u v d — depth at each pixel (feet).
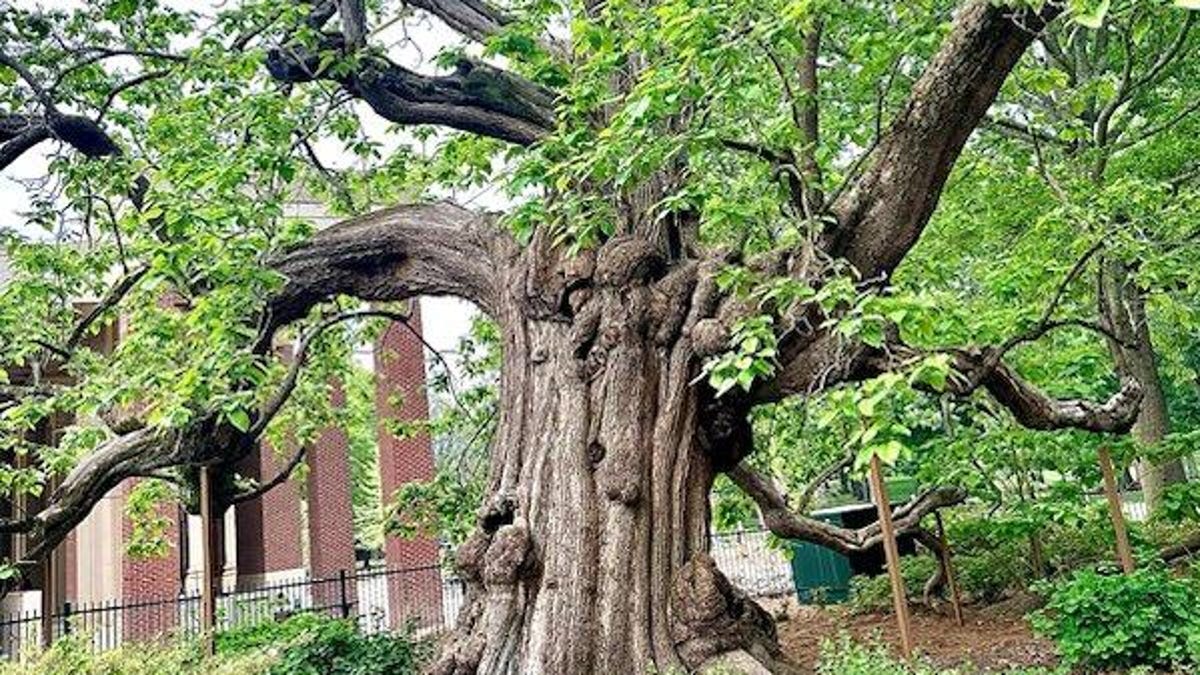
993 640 29.07
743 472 32.58
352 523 71.20
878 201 19.21
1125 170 34.50
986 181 35.65
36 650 26.25
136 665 23.79
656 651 19.01
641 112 16.53
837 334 16.74
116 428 26.58
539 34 24.30
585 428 20.44
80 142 26.96
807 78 22.41
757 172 20.27
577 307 21.20
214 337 20.29
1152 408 40.78
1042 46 36.70
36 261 27.58
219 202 20.18
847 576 45.27
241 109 22.86
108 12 26.35
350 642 31.22
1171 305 26.02
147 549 39.99
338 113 27.94
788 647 31.89
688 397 20.65
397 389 46.03
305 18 25.07
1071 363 28.73
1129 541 29.86
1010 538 33.88
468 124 24.89
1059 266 25.76
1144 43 34.71
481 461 36.55
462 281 24.09
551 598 19.30
